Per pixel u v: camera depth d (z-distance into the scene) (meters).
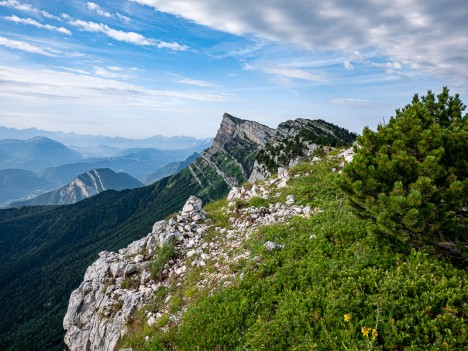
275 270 13.37
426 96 13.02
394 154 10.64
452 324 7.71
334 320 9.10
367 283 9.95
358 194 10.72
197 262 18.03
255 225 19.98
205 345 11.12
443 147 10.08
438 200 9.47
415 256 10.57
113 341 16.28
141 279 19.39
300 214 19.81
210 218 23.80
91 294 21.44
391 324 8.16
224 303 12.59
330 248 13.18
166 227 22.98
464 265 10.09
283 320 9.91
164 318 14.33
